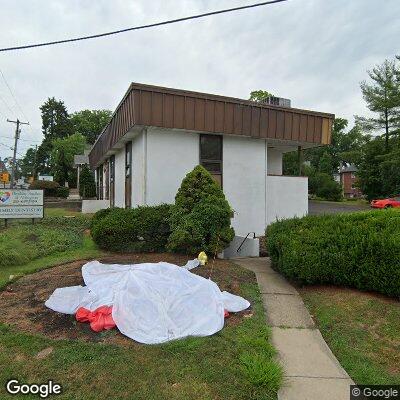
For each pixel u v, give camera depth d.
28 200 11.06
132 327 3.97
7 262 6.89
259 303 5.09
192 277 5.07
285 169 41.47
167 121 8.47
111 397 2.94
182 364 3.39
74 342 3.75
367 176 38.28
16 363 3.40
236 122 9.47
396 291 4.83
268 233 7.07
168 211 7.93
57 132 66.50
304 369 3.50
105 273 5.43
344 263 5.34
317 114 10.91
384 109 38.50
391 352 3.84
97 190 23.62
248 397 2.99
